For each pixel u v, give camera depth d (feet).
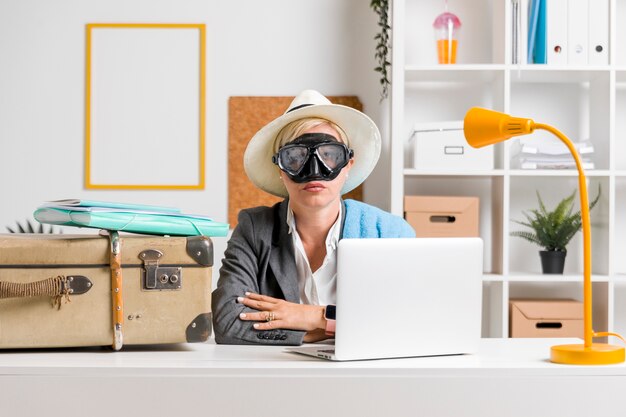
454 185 13.32
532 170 12.14
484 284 13.24
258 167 7.88
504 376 5.04
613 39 12.19
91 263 5.57
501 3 12.54
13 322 5.49
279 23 13.53
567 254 13.35
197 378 4.95
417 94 13.42
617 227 13.43
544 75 12.64
